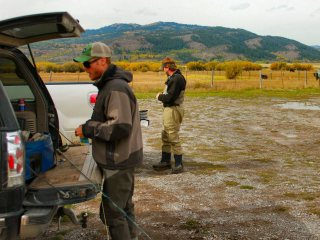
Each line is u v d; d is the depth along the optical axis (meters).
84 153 4.95
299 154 9.64
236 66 53.75
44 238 4.80
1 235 3.14
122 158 3.72
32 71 4.87
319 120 15.39
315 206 6.03
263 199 6.33
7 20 3.48
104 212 3.87
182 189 6.79
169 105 7.63
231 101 22.56
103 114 3.73
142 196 6.41
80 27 4.32
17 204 3.17
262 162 8.79
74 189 3.56
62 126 6.30
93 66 3.72
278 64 98.00
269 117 16.17
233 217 5.59
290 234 5.07
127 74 3.79
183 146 10.44
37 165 4.02
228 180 7.34
